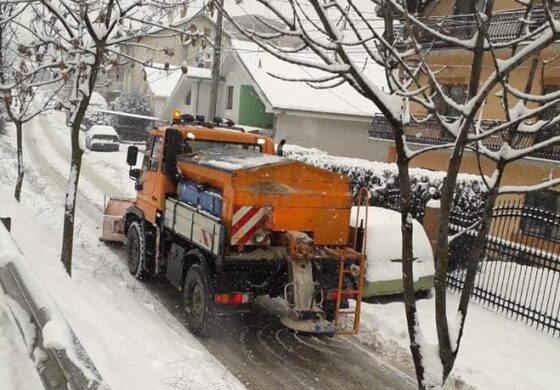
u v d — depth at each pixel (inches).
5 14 363.9
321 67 131.6
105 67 324.2
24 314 119.3
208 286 289.1
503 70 123.4
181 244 334.3
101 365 163.2
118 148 1255.5
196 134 358.6
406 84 147.4
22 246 293.3
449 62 633.6
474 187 457.7
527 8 139.8
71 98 302.8
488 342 316.2
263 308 357.1
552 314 345.4
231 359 277.3
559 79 541.0
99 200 672.4
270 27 129.8
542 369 283.6
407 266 154.7
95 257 413.7
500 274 425.1
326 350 299.6
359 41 128.5
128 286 359.6
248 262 279.4
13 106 494.9
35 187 671.8
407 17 128.0
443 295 150.4
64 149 1176.2
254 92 1123.9
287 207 285.7
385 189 523.5
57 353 89.7
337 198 296.7
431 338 306.2
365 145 1063.6
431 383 153.5
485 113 606.5
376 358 293.9
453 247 420.8
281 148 386.0
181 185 335.6
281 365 276.8
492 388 263.1
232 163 293.9
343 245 303.0
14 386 114.7
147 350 216.7
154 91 1632.6
